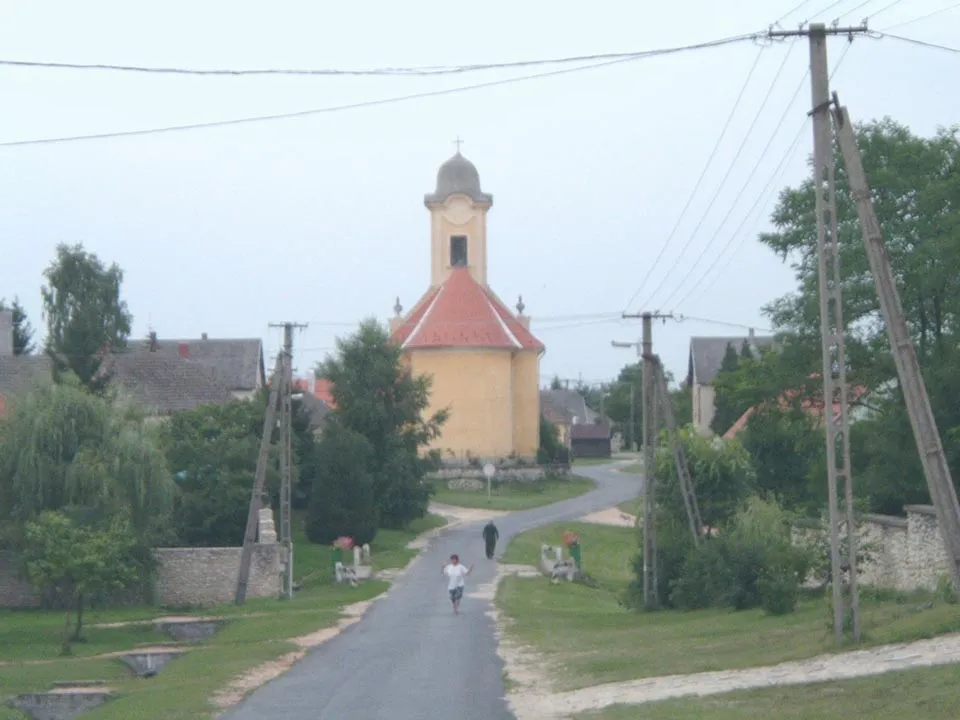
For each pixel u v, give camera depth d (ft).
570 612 244.42
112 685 168.55
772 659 134.31
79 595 219.61
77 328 398.01
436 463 432.66
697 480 268.41
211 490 314.96
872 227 121.19
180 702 132.67
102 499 266.57
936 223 243.19
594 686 133.28
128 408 292.40
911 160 252.21
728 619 197.47
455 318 552.82
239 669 160.45
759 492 299.38
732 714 102.12
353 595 273.33
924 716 92.27
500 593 277.03
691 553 239.91
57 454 270.05
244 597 269.23
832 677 114.42
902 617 142.10
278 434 370.12
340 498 360.89
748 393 283.79
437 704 127.13
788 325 276.82
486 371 548.31
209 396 426.92
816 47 126.72
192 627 236.43
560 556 319.27
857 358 265.95
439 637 198.29
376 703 129.08
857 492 242.37
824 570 197.36
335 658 173.37
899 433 238.07
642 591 260.01
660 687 126.21
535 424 581.53
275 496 389.19
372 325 418.31
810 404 282.77
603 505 497.87
